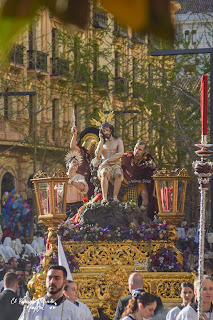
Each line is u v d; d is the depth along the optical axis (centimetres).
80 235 1739
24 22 176
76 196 1959
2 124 5153
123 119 4981
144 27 181
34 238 3806
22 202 4469
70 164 1977
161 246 1762
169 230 1775
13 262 2427
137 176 1978
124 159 1972
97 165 1909
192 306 1058
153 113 4916
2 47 175
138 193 1994
